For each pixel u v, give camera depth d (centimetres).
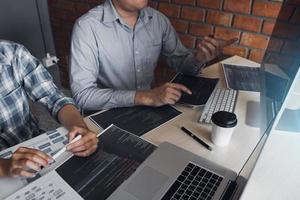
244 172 72
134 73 136
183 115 99
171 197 65
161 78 193
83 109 115
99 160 77
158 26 139
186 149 83
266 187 70
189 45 176
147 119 97
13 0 199
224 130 81
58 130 90
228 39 158
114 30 125
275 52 108
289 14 107
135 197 65
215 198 65
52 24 236
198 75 131
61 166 74
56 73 250
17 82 103
